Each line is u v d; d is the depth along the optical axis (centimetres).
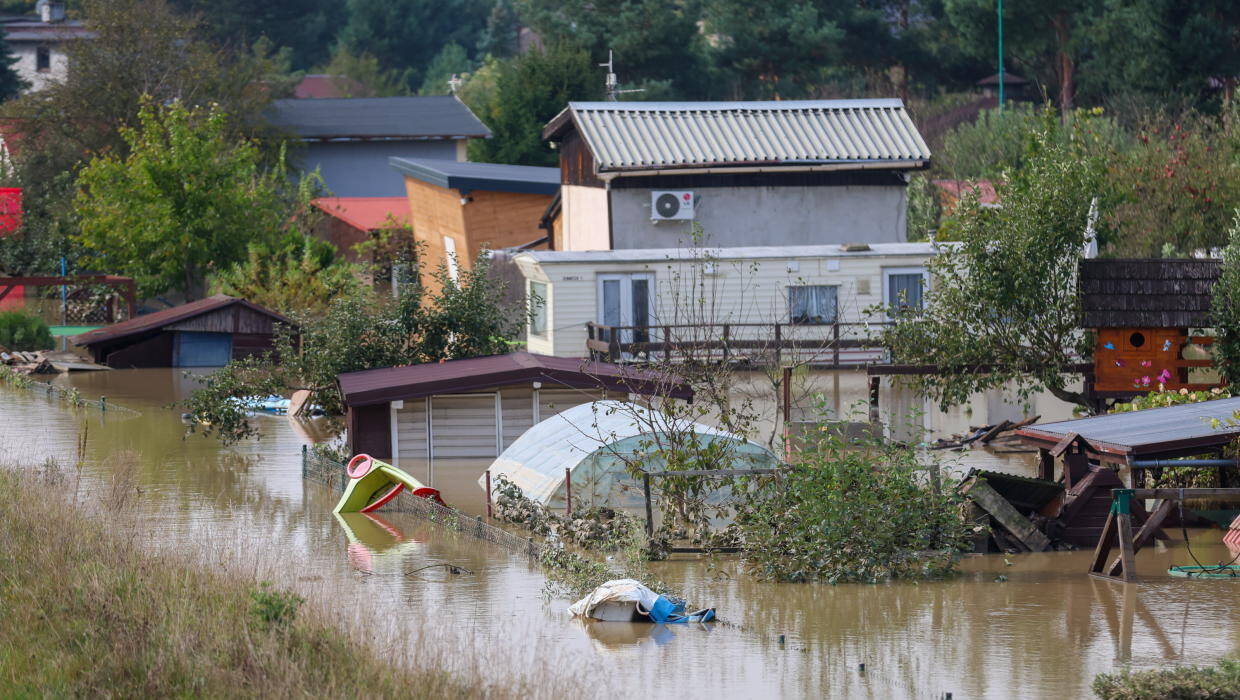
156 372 7406
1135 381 4688
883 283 6162
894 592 3062
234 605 2414
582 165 7325
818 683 2375
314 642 2214
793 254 6106
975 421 5472
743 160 6962
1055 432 3694
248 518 3769
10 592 2502
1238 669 2314
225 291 8375
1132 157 6894
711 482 3619
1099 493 3534
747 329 6069
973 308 4856
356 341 5428
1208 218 6625
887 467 3388
